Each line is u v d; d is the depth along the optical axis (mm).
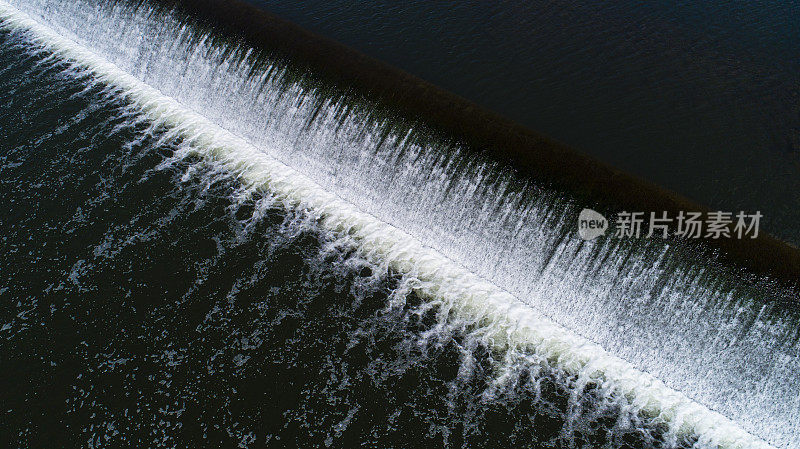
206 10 21453
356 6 23266
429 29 21672
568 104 18141
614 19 21750
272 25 20250
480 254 16281
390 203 17516
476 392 13406
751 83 18656
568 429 12836
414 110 16984
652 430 13000
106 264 15812
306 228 17172
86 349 13984
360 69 18266
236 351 13969
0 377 13391
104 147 19625
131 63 23594
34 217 16984
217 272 15711
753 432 13266
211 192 18156
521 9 22500
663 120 17453
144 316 14656
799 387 12812
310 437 12484
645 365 14359
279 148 19672
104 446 12328
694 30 21062
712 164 16141
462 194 16219
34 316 14625
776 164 16109
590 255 14688
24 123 20484
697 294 13578
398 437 12516
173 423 12680
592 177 14828
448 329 14742
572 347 14656
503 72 19484
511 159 15508
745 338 13242
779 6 22094
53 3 26234
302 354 13961
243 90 20203
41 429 12547
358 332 14484
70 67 24031
